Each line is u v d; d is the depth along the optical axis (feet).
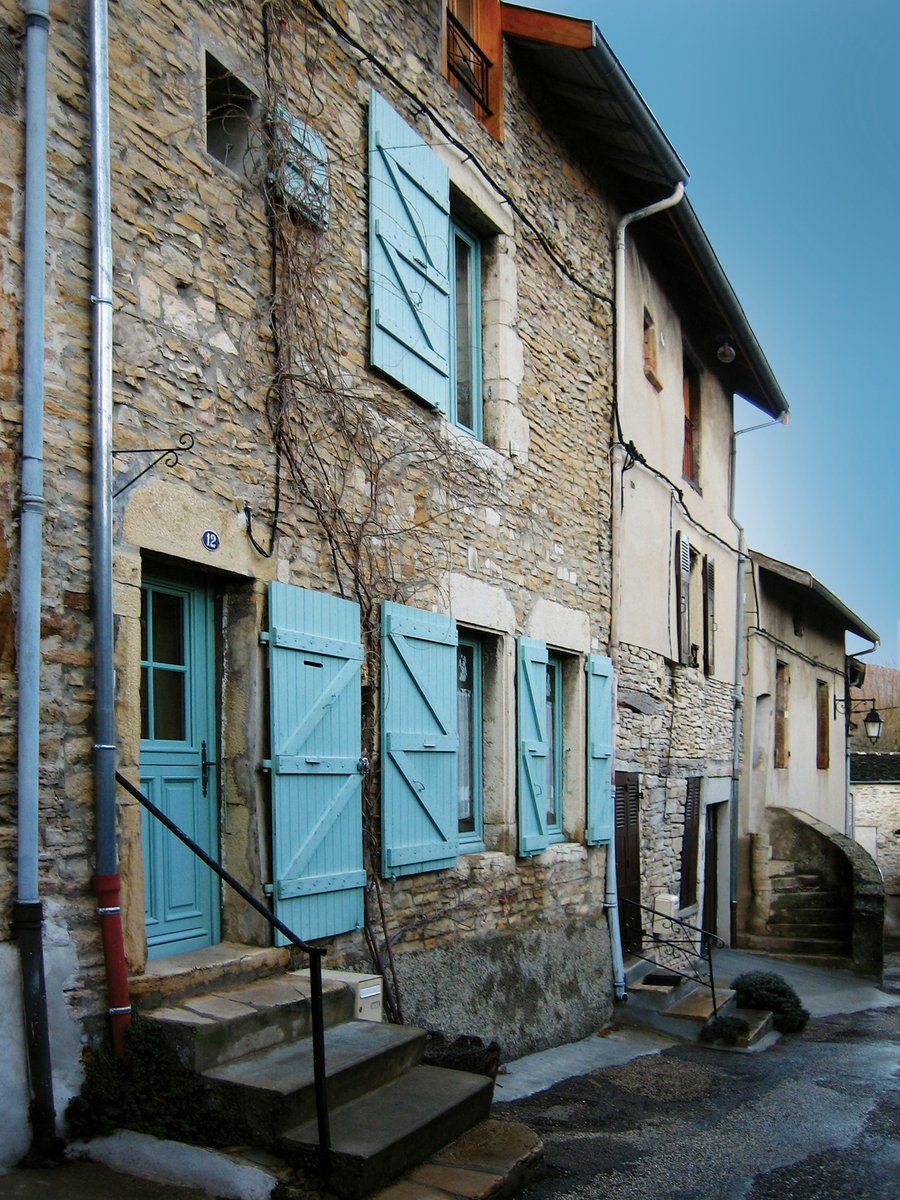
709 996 29.96
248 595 16.65
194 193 15.94
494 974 22.27
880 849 71.72
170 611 16.07
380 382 20.15
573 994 25.49
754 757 45.75
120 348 14.47
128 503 14.35
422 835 20.20
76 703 13.47
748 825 44.55
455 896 21.42
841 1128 19.43
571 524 27.32
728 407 44.55
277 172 17.35
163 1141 12.73
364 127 20.13
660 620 34.22
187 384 15.56
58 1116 12.64
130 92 14.97
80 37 14.20
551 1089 21.02
